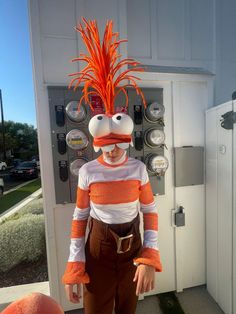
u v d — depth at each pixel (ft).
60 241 5.57
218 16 6.56
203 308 5.84
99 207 3.49
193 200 6.30
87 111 5.28
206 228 6.38
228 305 5.47
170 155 6.06
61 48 5.23
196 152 6.10
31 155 94.22
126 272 3.62
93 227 3.63
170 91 5.93
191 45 6.47
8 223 11.50
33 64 5.12
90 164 3.64
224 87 6.70
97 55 3.68
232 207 5.19
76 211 3.71
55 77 5.23
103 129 3.40
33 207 19.35
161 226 6.15
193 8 6.42
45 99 5.20
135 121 5.58
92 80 3.77
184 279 6.45
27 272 8.43
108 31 3.67
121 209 3.46
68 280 3.34
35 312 1.07
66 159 5.32
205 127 6.17
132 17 6.00
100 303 3.66
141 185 3.69
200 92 6.13
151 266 3.34
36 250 9.27
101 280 3.59
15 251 9.16
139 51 6.09
